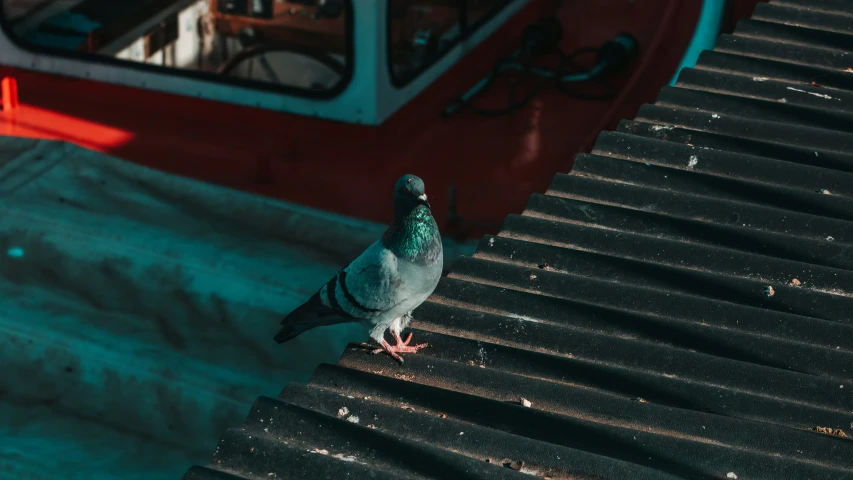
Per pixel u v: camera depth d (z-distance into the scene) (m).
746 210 4.66
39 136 9.80
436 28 10.45
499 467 3.20
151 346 7.83
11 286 8.33
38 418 7.62
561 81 11.27
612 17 12.86
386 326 3.98
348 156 9.66
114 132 9.98
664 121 5.40
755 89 5.69
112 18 10.10
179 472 7.10
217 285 7.84
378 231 8.30
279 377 7.57
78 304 8.20
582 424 3.43
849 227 4.57
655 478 3.16
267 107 9.88
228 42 9.70
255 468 3.24
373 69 9.23
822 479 3.19
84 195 8.70
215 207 8.66
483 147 10.04
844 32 6.37
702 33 9.08
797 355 3.80
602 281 4.17
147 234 8.27
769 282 4.26
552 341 3.86
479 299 4.08
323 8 9.05
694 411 3.48
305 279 7.93
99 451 7.33
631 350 3.79
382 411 3.47
